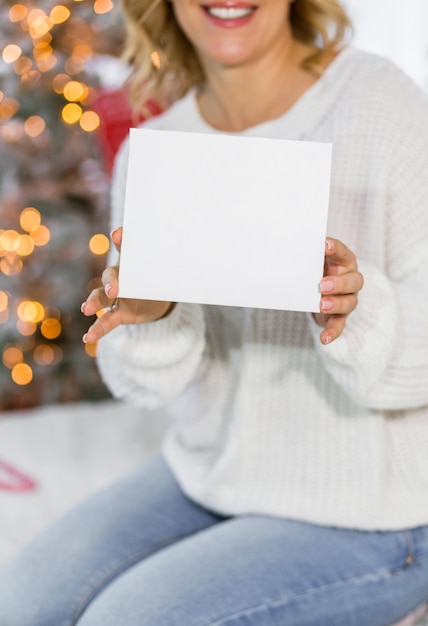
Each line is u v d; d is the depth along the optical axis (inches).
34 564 43.7
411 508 40.1
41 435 72.0
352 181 40.6
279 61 44.9
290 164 33.1
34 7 83.4
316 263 33.4
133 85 53.9
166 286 33.8
